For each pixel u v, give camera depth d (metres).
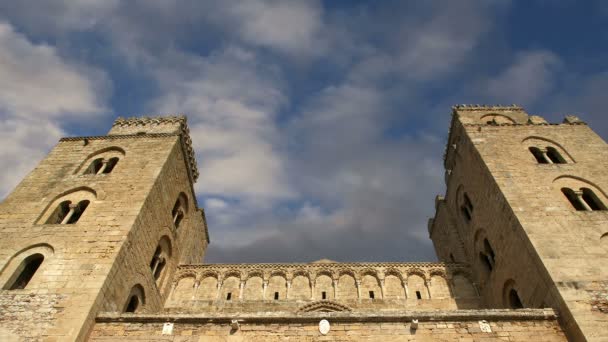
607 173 28.31
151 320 20.31
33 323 19.19
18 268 22.50
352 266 33.03
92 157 32.16
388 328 19.89
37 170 30.12
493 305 28.48
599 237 23.06
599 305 19.52
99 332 19.88
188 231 36.62
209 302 30.77
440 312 20.38
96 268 21.88
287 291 31.50
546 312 20.20
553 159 31.16
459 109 38.41
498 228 27.11
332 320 20.22
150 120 38.12
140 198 26.75
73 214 26.69
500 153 30.52
